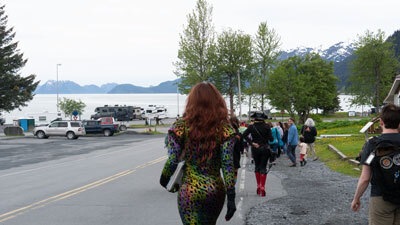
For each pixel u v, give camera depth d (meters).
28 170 15.77
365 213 7.40
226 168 3.31
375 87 65.81
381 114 3.65
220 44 66.56
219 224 6.78
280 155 21.17
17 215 7.62
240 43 65.88
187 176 3.39
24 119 57.47
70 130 40.75
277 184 11.29
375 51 62.28
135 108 91.25
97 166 16.67
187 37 63.31
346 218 7.06
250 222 6.90
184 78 63.81
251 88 61.94
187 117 3.33
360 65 64.94
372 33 63.50
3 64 59.16
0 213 7.80
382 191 3.50
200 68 63.84
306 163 16.81
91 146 30.86
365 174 3.60
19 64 61.69
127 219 7.26
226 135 3.32
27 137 42.69
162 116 89.44
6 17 62.34
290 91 59.22
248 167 15.83
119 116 78.88
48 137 43.16
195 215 3.35
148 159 19.47
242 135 9.82
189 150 3.35
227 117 3.39
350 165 14.44
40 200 9.14
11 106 60.94
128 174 13.74
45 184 11.71
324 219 7.02
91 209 8.12
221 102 3.39
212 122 3.29
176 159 3.38
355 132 31.23
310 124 16.95
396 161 3.42
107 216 7.49
